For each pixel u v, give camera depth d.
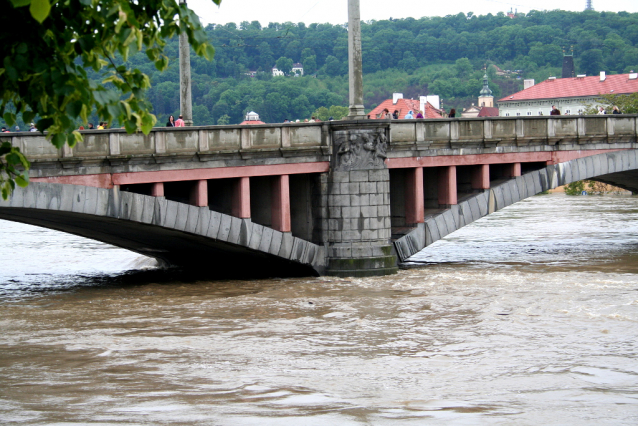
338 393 17.53
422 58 187.25
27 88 11.09
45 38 10.80
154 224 29.39
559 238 51.38
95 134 27.67
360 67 33.81
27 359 20.64
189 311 26.94
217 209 33.66
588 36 187.88
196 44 11.08
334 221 33.69
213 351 21.44
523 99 139.62
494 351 21.33
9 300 29.61
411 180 36.50
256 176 32.72
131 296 30.16
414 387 18.02
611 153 41.88
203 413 16.02
